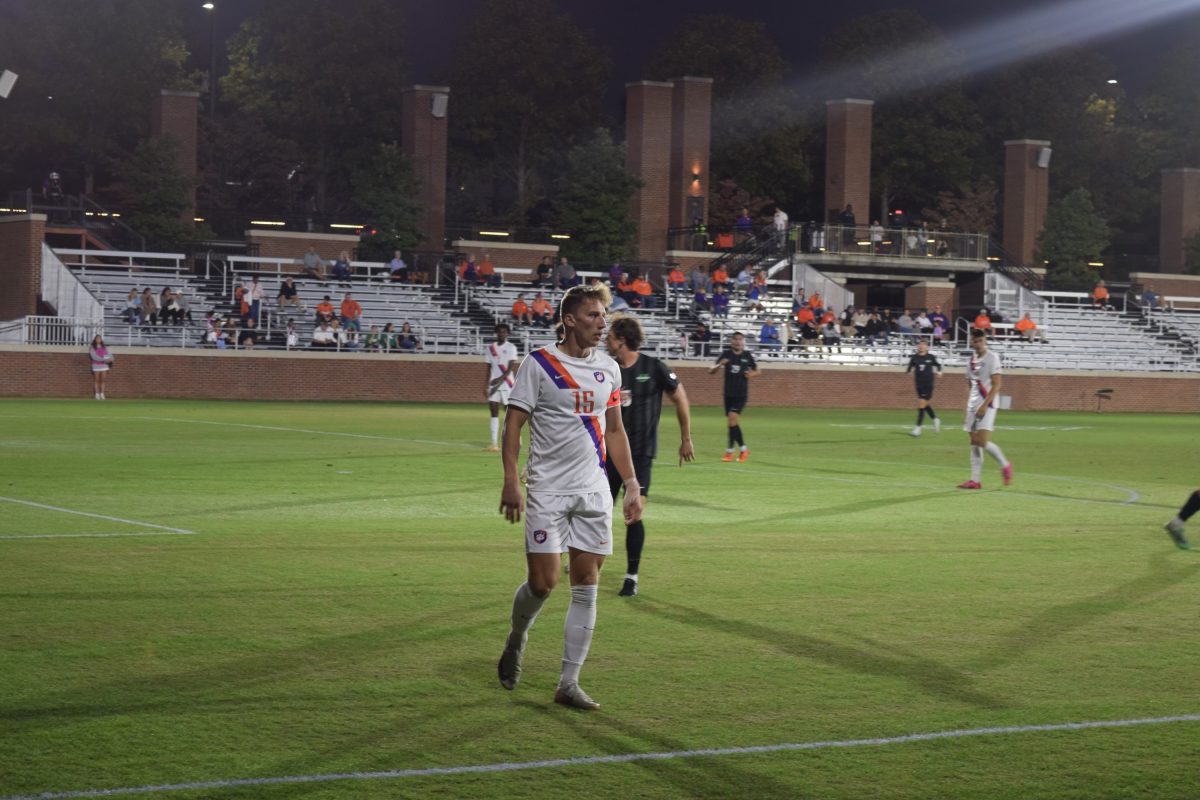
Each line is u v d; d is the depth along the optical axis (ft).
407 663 27.86
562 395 24.62
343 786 20.13
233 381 158.71
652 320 188.14
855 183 234.58
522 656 26.53
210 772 20.68
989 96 308.60
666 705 25.02
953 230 287.69
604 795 19.95
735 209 278.46
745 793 20.20
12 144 247.70
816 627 32.19
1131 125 315.78
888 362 190.19
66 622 31.37
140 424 104.99
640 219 229.04
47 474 64.80
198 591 35.45
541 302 180.34
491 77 286.87
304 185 282.97
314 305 175.01
